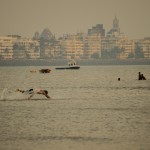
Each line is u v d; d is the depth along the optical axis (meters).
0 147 100.06
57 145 101.38
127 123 125.44
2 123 126.88
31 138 107.56
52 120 131.38
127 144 101.69
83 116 138.75
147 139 105.88
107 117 136.25
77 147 99.69
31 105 166.88
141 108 159.12
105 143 102.75
